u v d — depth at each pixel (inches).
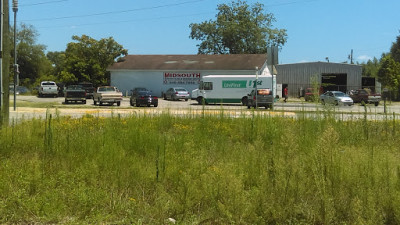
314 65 2495.1
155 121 548.4
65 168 277.1
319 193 204.5
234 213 200.1
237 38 3043.8
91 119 564.4
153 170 260.8
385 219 197.5
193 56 2386.8
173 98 1849.2
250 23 3011.8
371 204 193.5
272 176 220.7
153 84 2213.3
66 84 2158.0
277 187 211.5
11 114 815.1
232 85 1569.9
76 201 219.9
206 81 1587.1
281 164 224.4
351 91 1873.8
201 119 530.3
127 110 1051.9
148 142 332.8
